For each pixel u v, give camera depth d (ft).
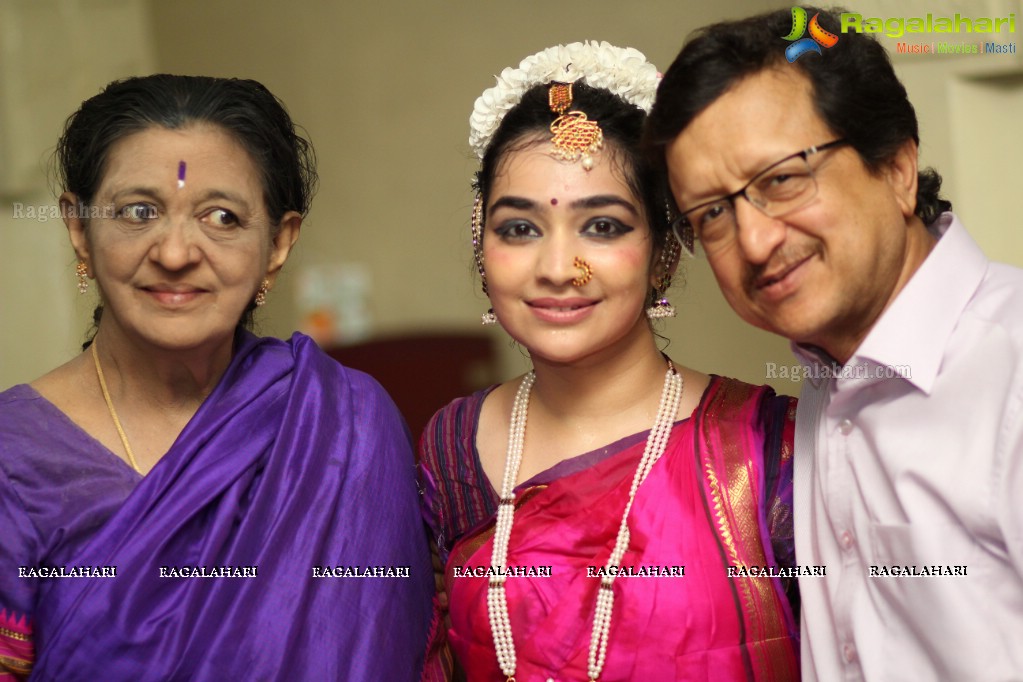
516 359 17.12
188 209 5.53
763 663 5.77
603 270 5.87
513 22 17.52
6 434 5.65
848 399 5.44
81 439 5.78
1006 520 4.76
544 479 6.24
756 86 5.04
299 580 5.86
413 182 18.24
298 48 18.33
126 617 5.44
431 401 16.81
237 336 6.43
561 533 6.05
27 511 5.56
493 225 6.05
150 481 5.68
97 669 5.39
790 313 5.12
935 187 5.71
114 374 5.93
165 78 5.76
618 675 5.79
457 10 17.78
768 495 5.98
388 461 6.46
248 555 5.80
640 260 5.98
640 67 6.16
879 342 5.18
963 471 4.89
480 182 6.44
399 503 6.41
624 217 5.91
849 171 5.03
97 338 5.99
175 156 5.50
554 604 5.95
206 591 5.64
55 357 13.28
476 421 6.70
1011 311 5.03
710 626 5.74
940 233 5.57
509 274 5.97
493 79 17.76
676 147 5.22
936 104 9.92
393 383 16.89
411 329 17.99
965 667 4.83
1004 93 9.91
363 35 18.15
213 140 5.61
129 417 5.94
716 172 5.08
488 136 6.29
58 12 13.73
